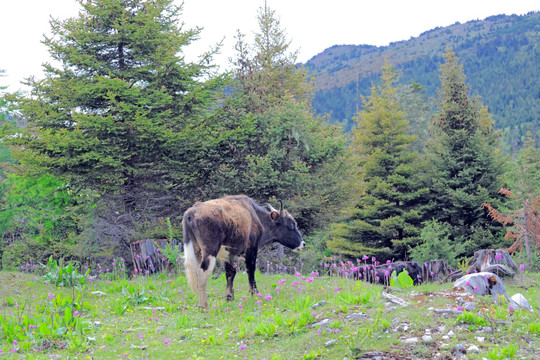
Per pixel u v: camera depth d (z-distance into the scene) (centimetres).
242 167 2150
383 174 3319
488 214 2994
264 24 3322
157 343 796
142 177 2073
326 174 2312
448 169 3300
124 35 1980
